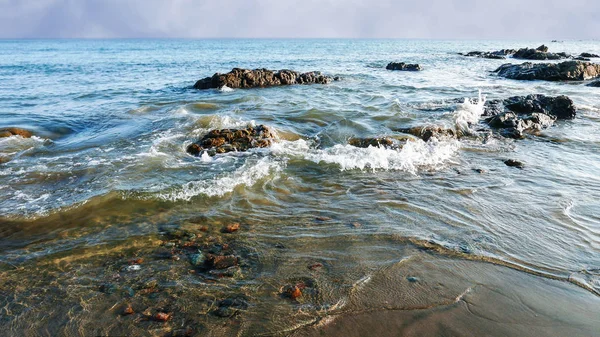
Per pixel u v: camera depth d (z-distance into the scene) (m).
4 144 10.89
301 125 13.00
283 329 3.99
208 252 5.46
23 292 4.62
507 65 32.47
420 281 4.78
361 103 16.89
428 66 40.62
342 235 5.91
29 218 6.45
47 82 26.95
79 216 6.56
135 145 10.55
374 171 8.95
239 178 8.19
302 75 26.42
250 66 42.75
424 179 8.45
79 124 13.53
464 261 5.23
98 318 4.18
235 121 12.88
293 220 6.45
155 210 6.80
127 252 5.48
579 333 3.96
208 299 4.46
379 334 3.94
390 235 5.91
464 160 9.91
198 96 19.95
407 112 14.51
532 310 4.29
